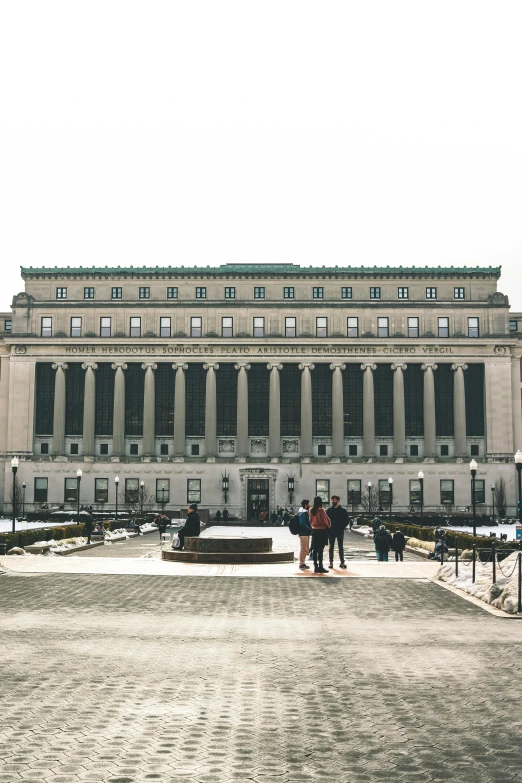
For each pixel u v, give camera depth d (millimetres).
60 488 133750
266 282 138875
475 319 136875
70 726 14242
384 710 15398
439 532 52312
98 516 111062
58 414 134875
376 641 21906
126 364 135875
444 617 25844
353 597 30344
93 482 133750
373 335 136125
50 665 18859
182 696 16234
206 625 24125
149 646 21031
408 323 136625
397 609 27469
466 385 137375
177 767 12297
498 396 134875
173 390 137250
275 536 81562
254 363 136625
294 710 15352
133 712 15102
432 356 135250
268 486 134375
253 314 137000
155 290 139125
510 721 14773
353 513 127500
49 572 38312
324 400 137625
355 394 137500
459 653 20453
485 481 133500
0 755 12750
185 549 45906
